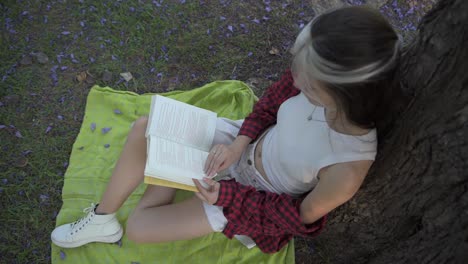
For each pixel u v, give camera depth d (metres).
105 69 2.85
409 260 1.83
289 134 1.74
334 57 1.28
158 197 2.04
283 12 3.17
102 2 3.07
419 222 1.80
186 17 3.09
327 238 2.28
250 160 1.96
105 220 2.09
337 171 1.57
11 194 2.40
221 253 2.21
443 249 1.63
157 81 2.85
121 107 2.62
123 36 2.98
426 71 1.42
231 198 1.76
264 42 3.05
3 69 2.77
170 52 2.95
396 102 1.54
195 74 2.90
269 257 2.19
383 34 1.29
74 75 2.81
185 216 1.93
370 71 1.29
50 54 2.86
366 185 1.85
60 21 2.99
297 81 1.47
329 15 1.32
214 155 1.86
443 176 1.51
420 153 1.55
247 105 2.62
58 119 2.65
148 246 2.21
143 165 1.96
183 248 2.21
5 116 2.62
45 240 2.30
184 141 1.89
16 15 2.97
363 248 2.13
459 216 1.52
